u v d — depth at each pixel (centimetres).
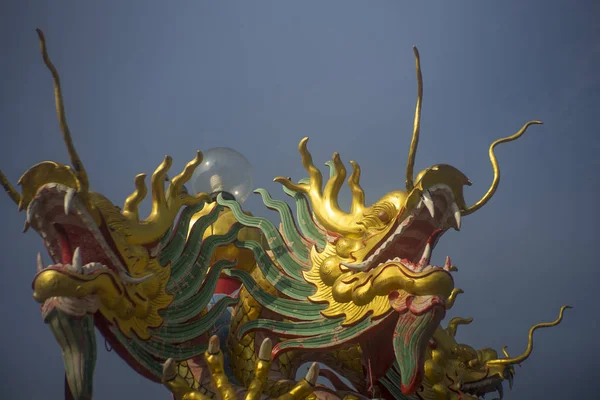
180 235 432
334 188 446
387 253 412
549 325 514
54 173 372
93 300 362
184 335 413
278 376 448
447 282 380
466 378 489
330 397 415
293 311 431
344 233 427
